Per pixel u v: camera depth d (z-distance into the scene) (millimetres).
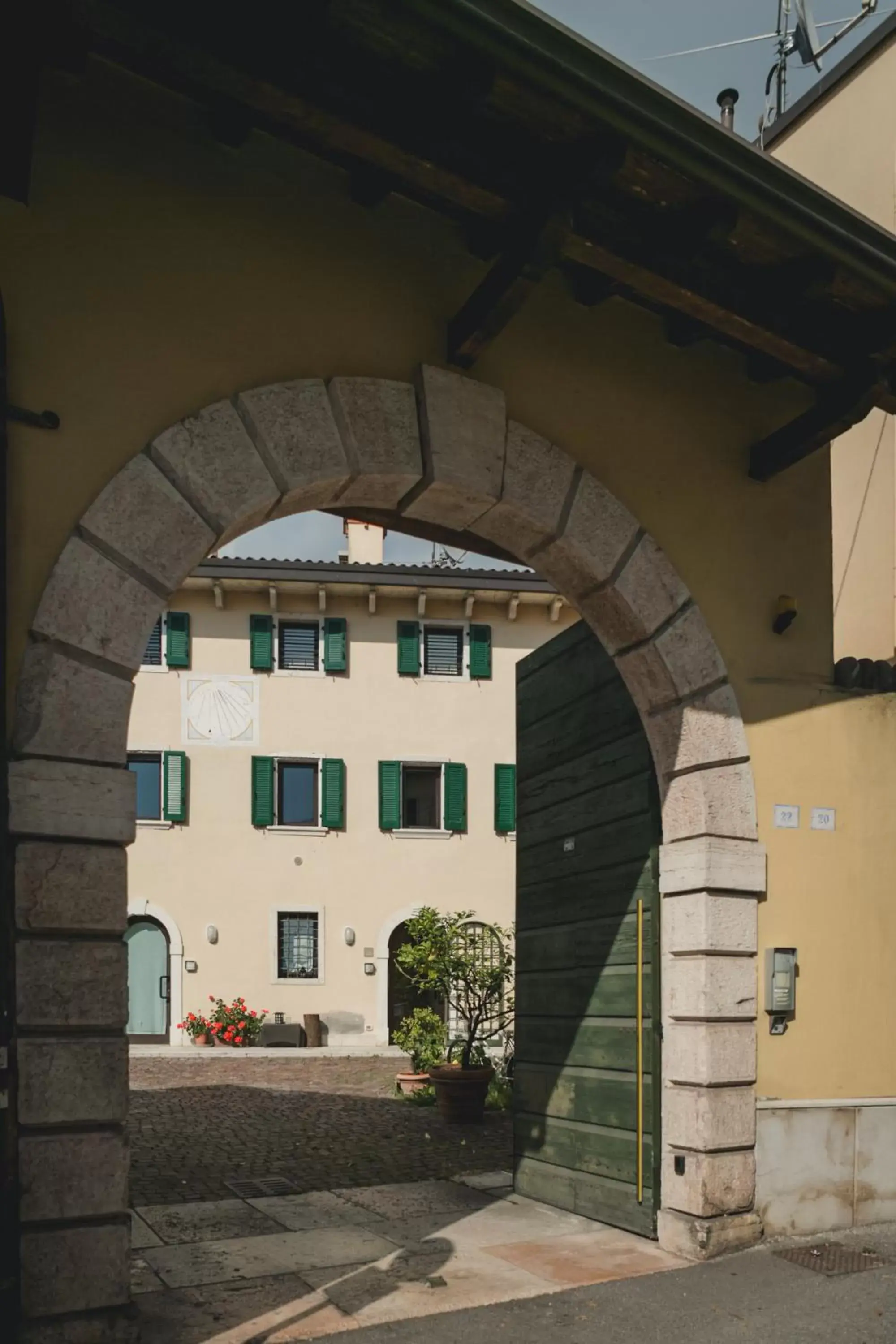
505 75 4277
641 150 4652
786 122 10562
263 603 19938
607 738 6672
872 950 6383
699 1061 5719
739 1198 5688
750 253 5387
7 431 4285
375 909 19500
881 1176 6152
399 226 5500
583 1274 5309
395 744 19953
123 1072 4246
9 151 4211
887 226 9430
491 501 5574
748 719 6254
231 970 19016
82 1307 4086
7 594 4266
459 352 5465
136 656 4531
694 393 6406
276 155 5191
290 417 5043
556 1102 6793
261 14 4090
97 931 4281
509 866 19969
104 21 3953
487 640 20344
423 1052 12375
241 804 19406
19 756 4230
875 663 6773
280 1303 4875
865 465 9484
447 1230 6141
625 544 5957
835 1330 4609
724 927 5855
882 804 6582
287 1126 10188
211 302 4949
